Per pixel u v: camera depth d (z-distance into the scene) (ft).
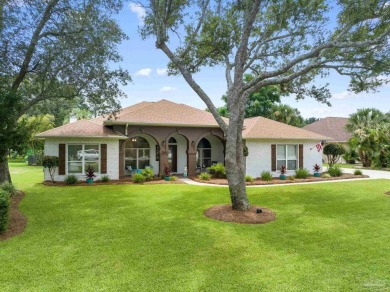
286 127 73.82
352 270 17.51
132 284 15.75
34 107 62.08
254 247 21.27
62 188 48.98
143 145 68.23
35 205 35.50
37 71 45.39
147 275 16.80
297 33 34.58
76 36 44.60
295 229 25.73
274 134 67.05
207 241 22.52
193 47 39.50
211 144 75.20
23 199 39.37
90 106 52.85
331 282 16.06
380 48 31.27
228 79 34.96
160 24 33.88
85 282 15.96
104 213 31.53
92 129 59.31
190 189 48.21
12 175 70.13
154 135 62.49
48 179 56.70
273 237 23.53
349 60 31.55
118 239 22.93
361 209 33.73
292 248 21.09
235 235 23.99
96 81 48.49
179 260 18.92
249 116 124.98
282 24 34.88
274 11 34.94
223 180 59.36
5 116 30.35
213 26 35.35
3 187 40.34
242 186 31.86
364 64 32.68
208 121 67.26
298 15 33.35
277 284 15.84
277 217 29.94
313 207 34.78
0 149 30.42
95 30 45.14
